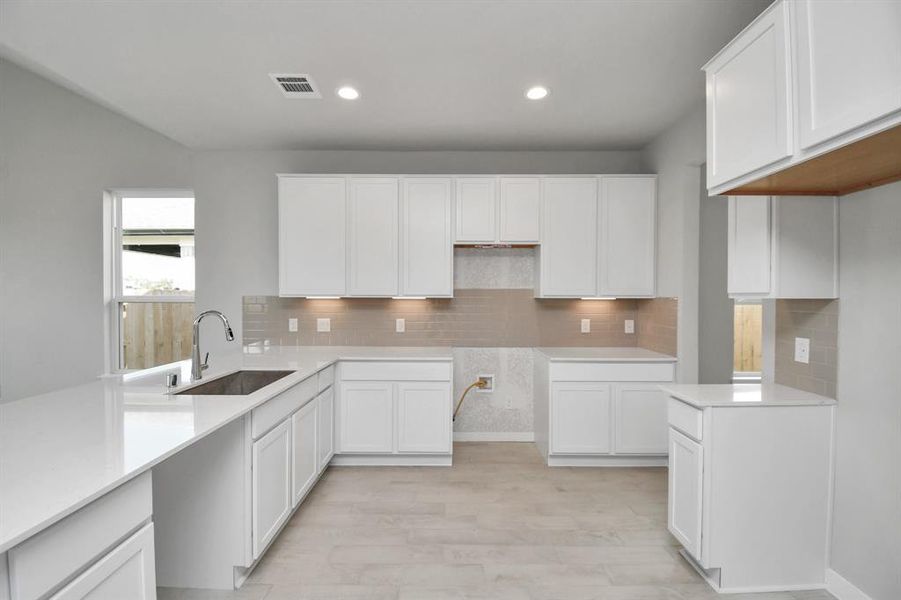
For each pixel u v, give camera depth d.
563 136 3.64
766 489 2.00
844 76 1.28
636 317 4.05
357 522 2.59
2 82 3.91
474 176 3.69
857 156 1.44
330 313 4.02
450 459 3.48
